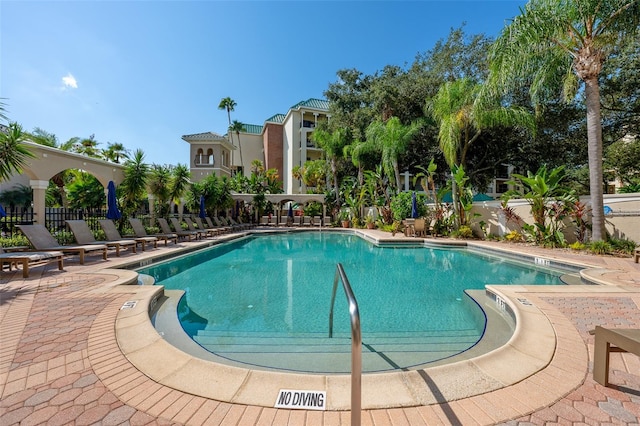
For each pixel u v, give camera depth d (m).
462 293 5.70
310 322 4.22
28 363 2.45
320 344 3.46
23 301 4.04
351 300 1.65
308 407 1.95
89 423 1.79
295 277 7.07
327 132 23.94
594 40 8.74
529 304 3.98
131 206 12.84
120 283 5.04
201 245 10.70
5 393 2.06
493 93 10.62
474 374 2.31
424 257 9.92
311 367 2.92
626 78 13.55
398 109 19.25
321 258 9.77
